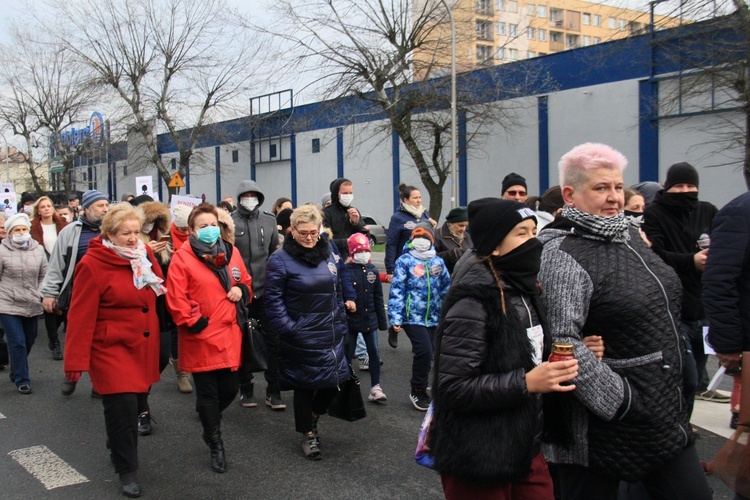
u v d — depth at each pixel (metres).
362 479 4.45
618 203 2.67
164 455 4.98
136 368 4.26
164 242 6.13
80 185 56.28
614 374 2.53
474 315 2.45
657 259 2.77
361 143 31.27
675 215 4.94
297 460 4.82
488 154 27.81
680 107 20.47
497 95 26.16
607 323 2.60
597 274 2.60
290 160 38.81
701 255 4.49
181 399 6.57
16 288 6.85
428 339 5.94
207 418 4.68
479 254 2.58
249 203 6.60
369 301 6.26
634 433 2.59
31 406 6.31
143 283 4.26
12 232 6.86
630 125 22.69
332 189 7.63
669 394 2.62
